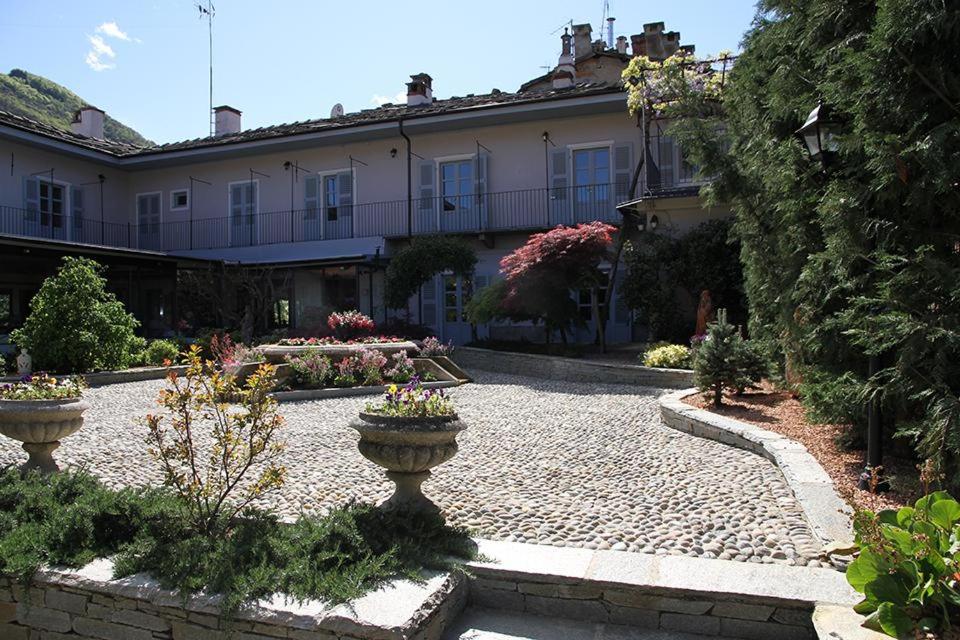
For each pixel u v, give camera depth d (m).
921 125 4.22
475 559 3.45
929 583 2.52
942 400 3.96
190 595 3.01
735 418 7.12
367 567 3.16
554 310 13.85
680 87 12.25
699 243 13.16
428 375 11.82
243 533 3.56
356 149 19.81
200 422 7.72
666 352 11.31
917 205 4.17
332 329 16.48
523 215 18.20
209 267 17.77
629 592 3.14
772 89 6.23
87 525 3.66
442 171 19.08
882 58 4.21
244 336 16.08
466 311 14.88
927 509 2.89
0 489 4.33
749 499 4.58
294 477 5.38
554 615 3.26
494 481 5.21
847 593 2.95
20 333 12.01
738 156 8.17
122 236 21.80
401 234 19.11
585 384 11.53
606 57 21.58
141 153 20.67
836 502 4.18
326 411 8.82
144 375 12.29
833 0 5.06
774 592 2.97
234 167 21.00
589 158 17.83
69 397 5.16
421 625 2.84
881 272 4.71
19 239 13.74
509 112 17.12
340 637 2.75
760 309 8.33
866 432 5.48
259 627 2.89
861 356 5.35
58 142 18.81
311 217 20.20
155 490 4.41
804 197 5.86
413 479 3.99
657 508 4.44
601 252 13.46
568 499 4.70
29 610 3.40
